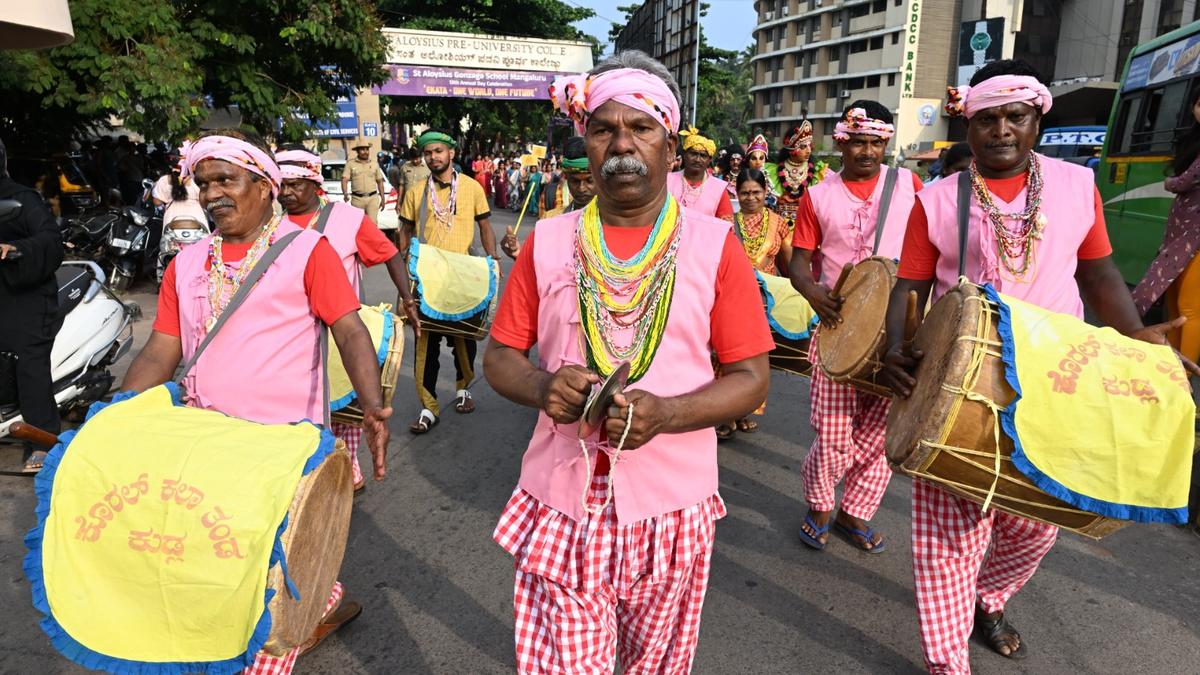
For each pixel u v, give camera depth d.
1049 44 45.47
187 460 1.75
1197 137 4.18
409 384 6.21
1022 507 2.04
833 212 3.68
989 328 1.97
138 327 8.01
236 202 2.28
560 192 6.56
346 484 2.01
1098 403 1.87
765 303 4.06
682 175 5.58
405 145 32.72
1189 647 2.90
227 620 1.69
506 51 23.41
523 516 1.92
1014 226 2.42
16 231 3.96
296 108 10.85
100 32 8.50
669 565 1.83
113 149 13.62
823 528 3.63
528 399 1.73
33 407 4.27
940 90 49.16
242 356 2.27
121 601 1.73
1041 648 2.89
